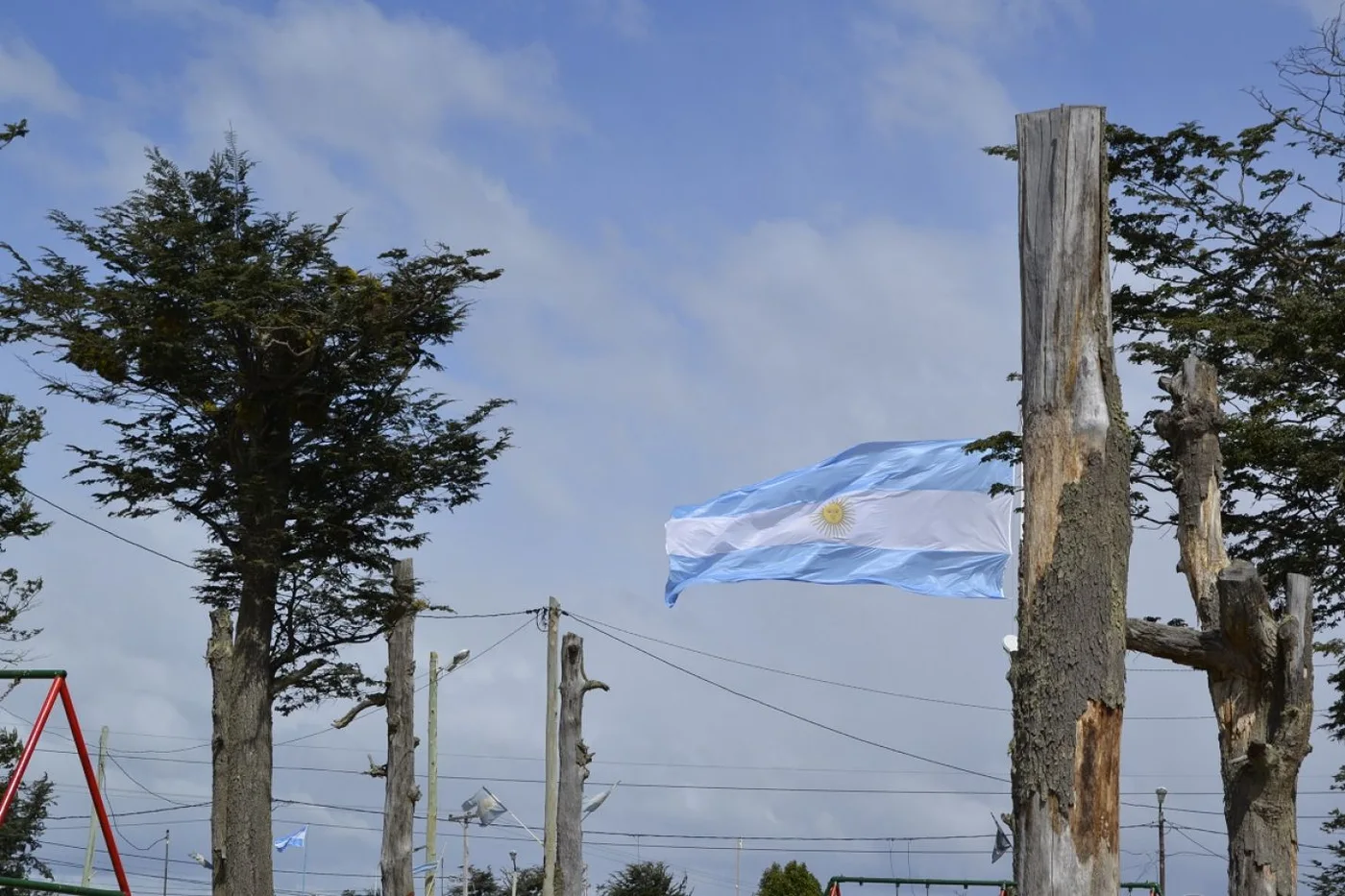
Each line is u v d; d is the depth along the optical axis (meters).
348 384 27.50
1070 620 7.67
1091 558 7.71
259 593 26.73
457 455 27.84
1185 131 20.94
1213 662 11.40
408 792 27.06
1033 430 7.90
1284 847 11.30
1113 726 7.59
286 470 27.34
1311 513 20.98
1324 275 21.56
